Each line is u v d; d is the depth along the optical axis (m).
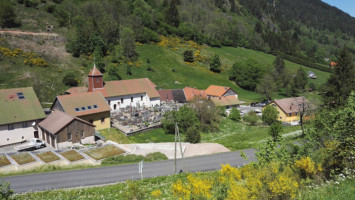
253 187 14.32
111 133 53.00
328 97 54.47
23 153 40.06
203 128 62.47
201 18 188.75
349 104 19.19
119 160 37.19
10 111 46.62
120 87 71.44
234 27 170.62
